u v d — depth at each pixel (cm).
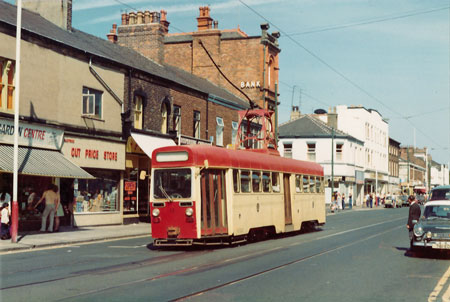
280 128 7100
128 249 1736
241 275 1184
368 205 7625
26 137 2177
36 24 2506
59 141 2362
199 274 1193
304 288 1031
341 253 1655
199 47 4775
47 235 2094
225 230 1789
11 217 1859
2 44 2098
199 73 4762
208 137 3728
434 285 1081
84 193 2573
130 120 2833
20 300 897
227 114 4022
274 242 2030
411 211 1753
